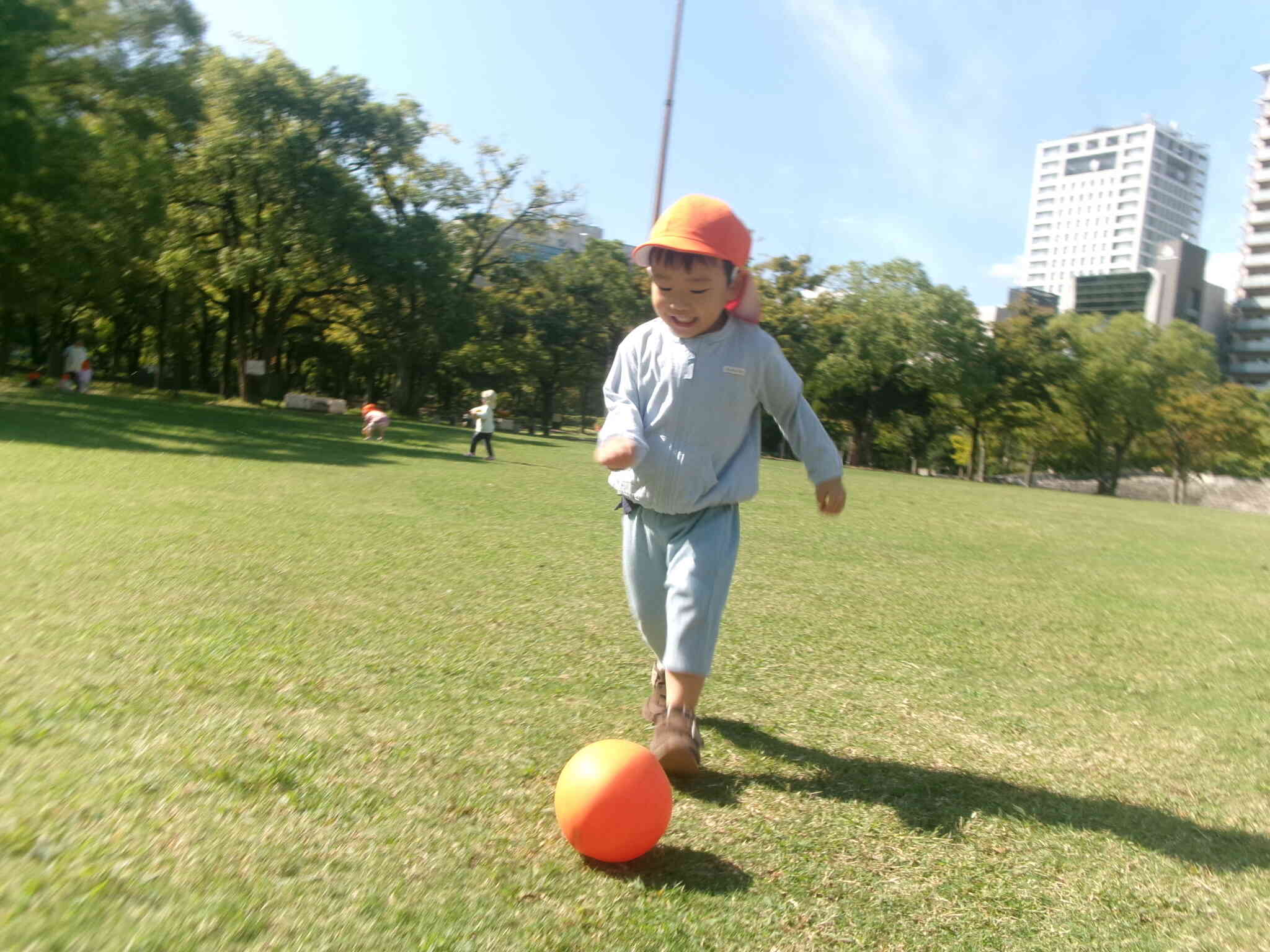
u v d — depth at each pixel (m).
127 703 3.17
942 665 4.91
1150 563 10.61
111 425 18.16
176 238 34.22
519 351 46.78
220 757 2.78
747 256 3.24
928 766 3.33
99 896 1.95
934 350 47.53
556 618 5.22
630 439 3.02
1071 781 3.27
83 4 24.98
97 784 2.50
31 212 25.27
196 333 49.88
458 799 2.69
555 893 2.21
